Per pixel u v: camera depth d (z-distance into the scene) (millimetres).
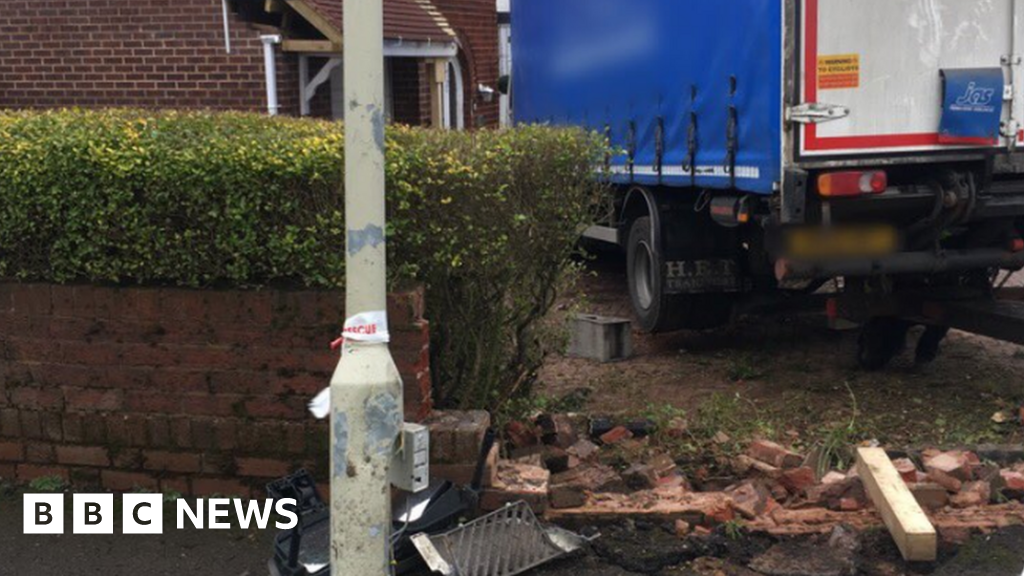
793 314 9828
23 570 4832
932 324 7895
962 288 8047
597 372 8719
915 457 5734
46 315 5414
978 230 7777
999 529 4973
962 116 7305
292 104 12125
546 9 11555
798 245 7406
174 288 5273
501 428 5844
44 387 5492
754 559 4746
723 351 9320
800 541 4902
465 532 4762
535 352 6121
